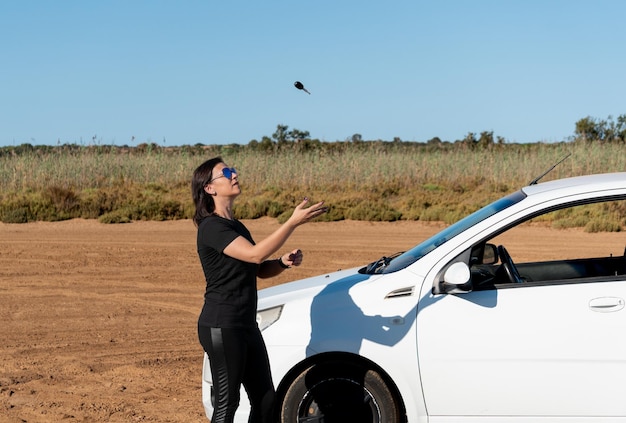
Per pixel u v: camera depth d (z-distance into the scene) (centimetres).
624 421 471
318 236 1972
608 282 480
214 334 446
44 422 627
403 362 483
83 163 3216
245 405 506
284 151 3588
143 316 1051
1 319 1032
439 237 539
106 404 674
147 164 3372
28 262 1536
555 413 476
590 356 472
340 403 494
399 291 491
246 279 450
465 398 480
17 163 3194
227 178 461
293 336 495
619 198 489
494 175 3033
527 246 1534
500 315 479
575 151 3081
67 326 991
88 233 2044
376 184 2962
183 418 636
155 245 1788
